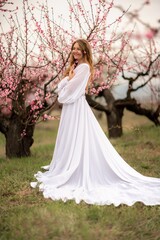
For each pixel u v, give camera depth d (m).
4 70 7.31
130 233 3.71
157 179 5.31
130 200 4.57
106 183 5.15
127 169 5.39
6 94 7.16
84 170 5.09
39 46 7.27
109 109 10.82
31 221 3.91
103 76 8.75
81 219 3.96
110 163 5.23
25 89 7.54
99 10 6.94
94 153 5.22
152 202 4.50
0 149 11.52
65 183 5.11
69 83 5.26
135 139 9.80
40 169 6.36
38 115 7.52
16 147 7.73
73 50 5.45
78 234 3.64
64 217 4.00
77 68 5.31
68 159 5.26
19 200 4.80
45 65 7.13
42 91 7.64
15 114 7.69
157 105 11.28
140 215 4.18
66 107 5.39
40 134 14.57
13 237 3.61
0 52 7.20
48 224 3.84
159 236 3.64
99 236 3.62
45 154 8.28
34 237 3.55
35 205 4.52
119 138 10.41
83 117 5.30
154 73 10.75
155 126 11.50
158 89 11.08
